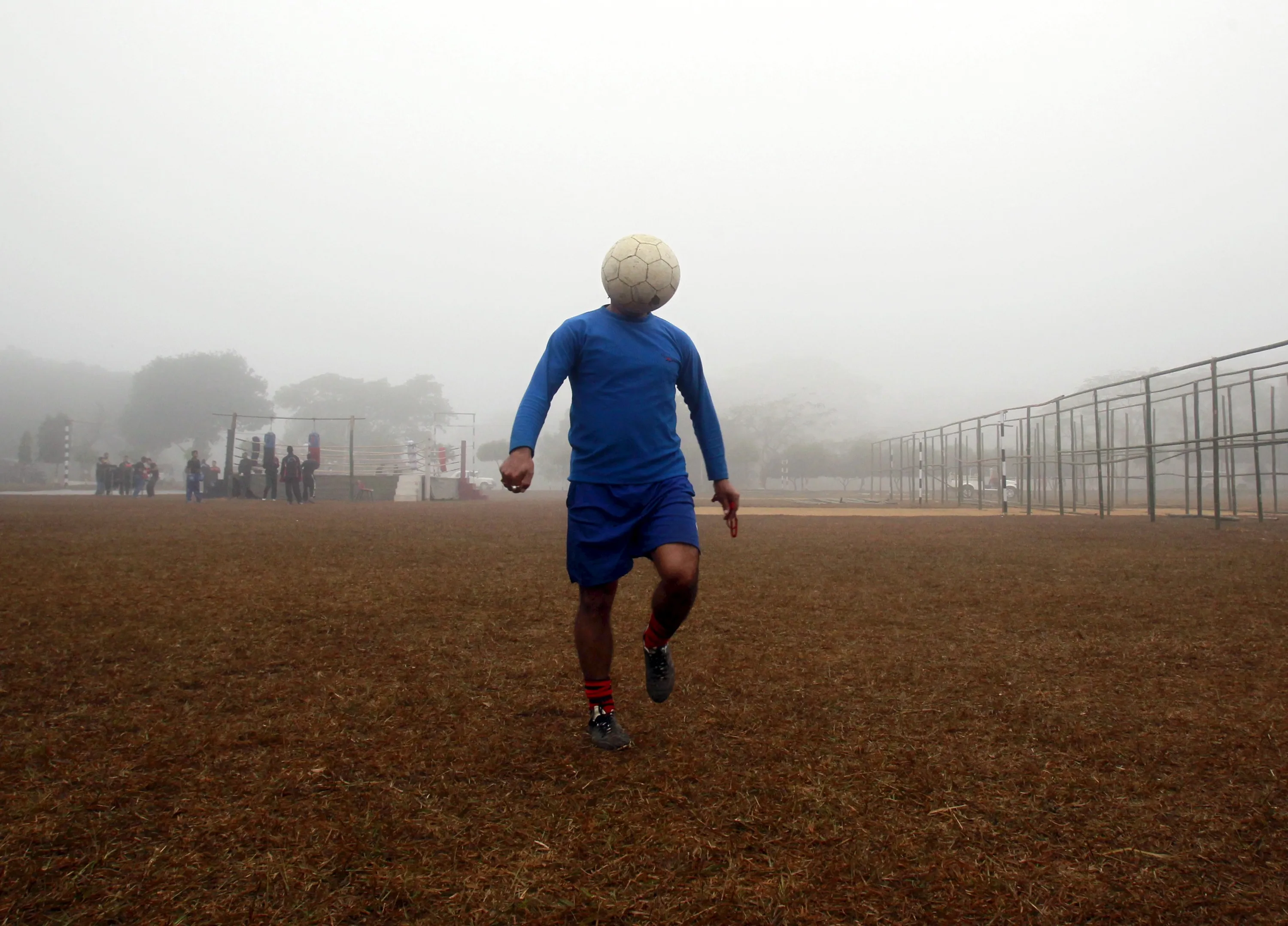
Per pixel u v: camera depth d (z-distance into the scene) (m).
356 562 8.48
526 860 1.96
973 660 4.12
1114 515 19.62
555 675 3.87
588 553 2.79
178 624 5.02
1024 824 2.16
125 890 1.80
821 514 22.14
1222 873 1.89
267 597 6.07
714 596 6.28
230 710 3.26
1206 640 4.48
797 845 2.05
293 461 26.94
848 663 4.07
